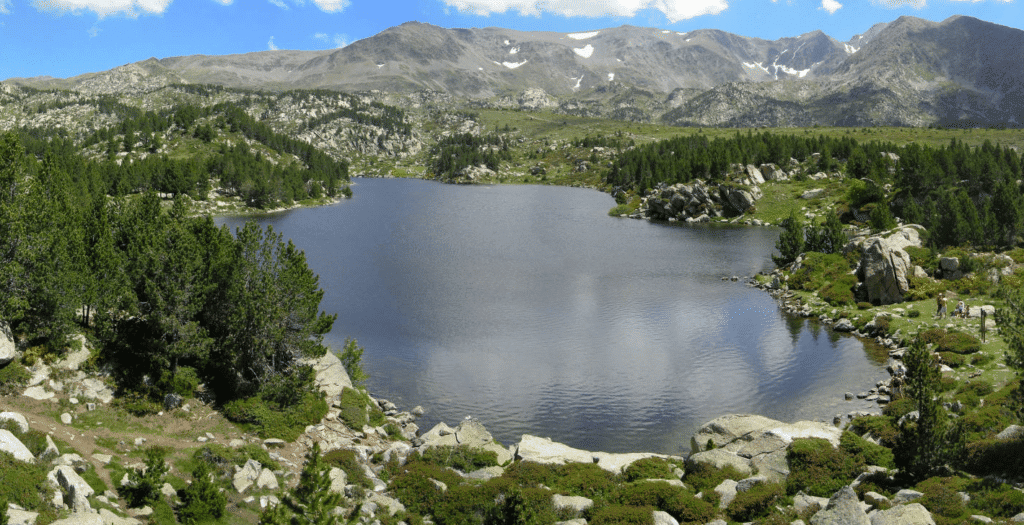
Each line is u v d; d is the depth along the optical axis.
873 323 75.50
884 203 137.38
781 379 63.34
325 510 32.72
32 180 50.16
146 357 48.28
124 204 62.84
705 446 42.31
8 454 28.53
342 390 53.75
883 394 56.97
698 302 95.12
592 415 55.88
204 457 38.00
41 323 44.06
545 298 97.88
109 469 33.34
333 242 153.12
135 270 48.66
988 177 153.50
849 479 35.06
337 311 89.62
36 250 45.09
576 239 157.00
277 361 53.28
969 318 69.00
